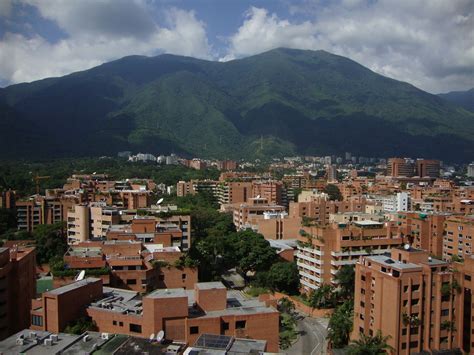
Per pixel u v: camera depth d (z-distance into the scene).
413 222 197.50
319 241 148.75
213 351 68.00
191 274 129.12
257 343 71.75
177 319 85.94
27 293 113.62
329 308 139.50
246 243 170.00
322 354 111.50
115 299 99.25
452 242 187.00
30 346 71.69
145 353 68.44
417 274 104.88
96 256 123.75
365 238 150.38
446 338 108.00
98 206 193.88
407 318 103.19
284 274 155.50
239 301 99.75
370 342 102.12
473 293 110.44
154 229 160.25
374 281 109.44
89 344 72.00
